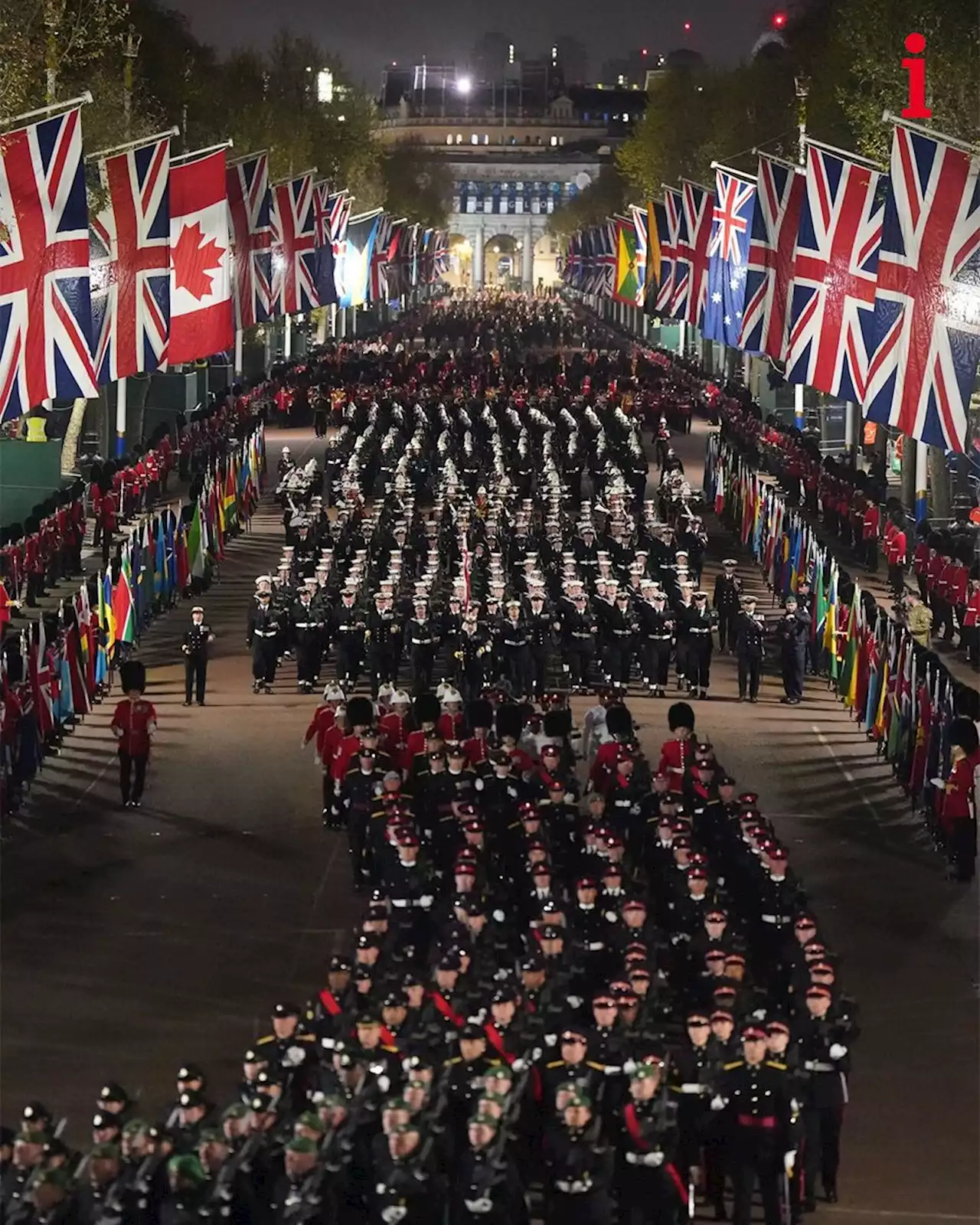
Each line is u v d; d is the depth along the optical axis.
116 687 52.47
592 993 26.14
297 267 88.50
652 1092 22.41
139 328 59.09
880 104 73.62
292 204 87.75
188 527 64.94
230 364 117.25
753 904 29.58
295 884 36.09
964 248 46.75
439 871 30.92
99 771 43.94
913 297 47.84
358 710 38.72
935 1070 28.22
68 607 47.44
